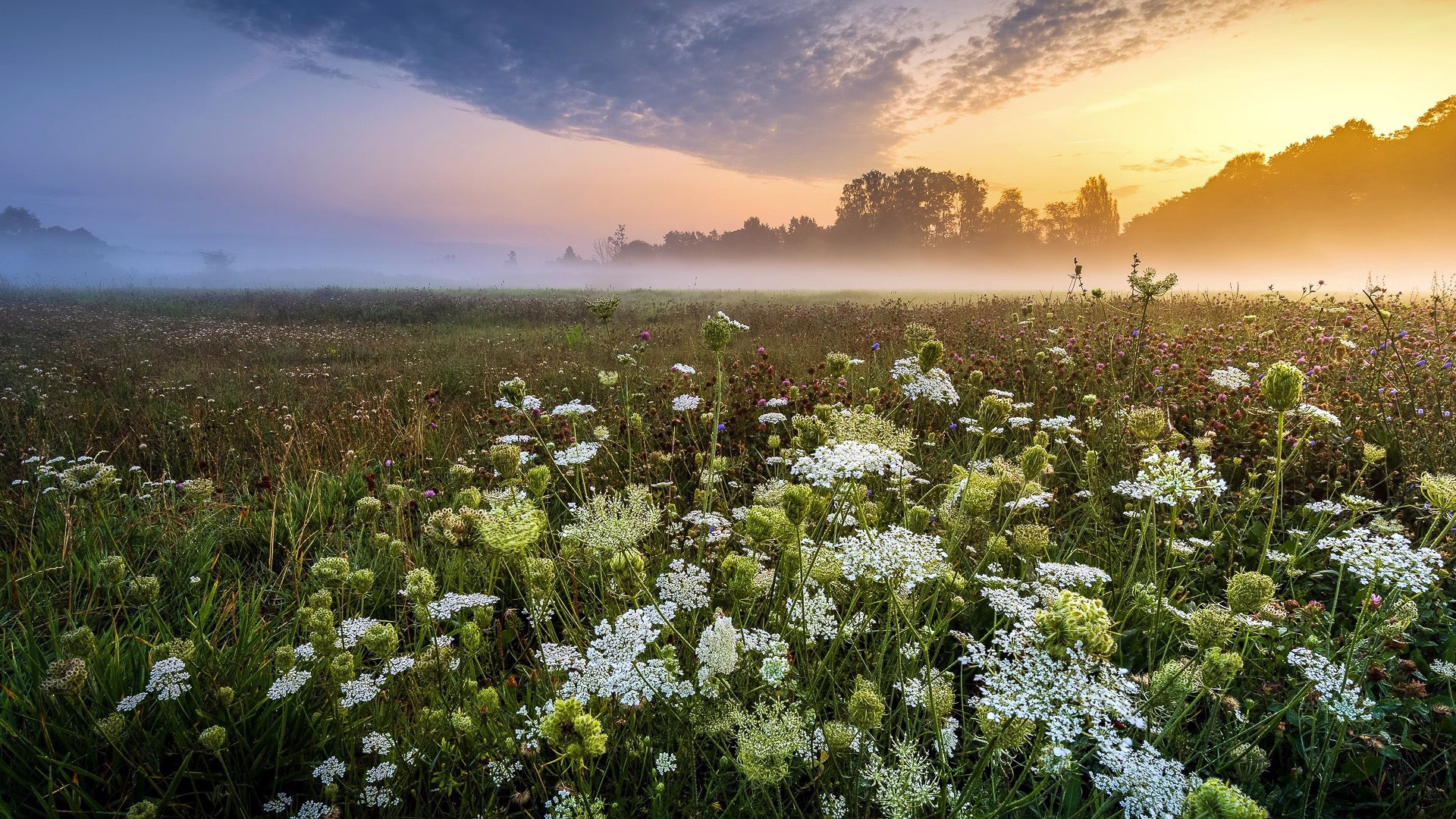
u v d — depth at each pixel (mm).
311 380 9242
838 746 1634
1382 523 2893
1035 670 1433
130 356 11258
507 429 6000
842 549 2016
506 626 3121
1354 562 1970
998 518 3182
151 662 2451
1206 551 3412
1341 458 4195
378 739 1995
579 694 1882
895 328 12719
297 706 2352
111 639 2664
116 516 4137
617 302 3953
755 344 11781
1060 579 2314
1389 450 4273
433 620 2383
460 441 6141
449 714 2002
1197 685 1892
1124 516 3887
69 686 2016
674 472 4711
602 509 2041
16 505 4395
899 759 1808
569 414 3328
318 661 2312
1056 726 1343
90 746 2180
